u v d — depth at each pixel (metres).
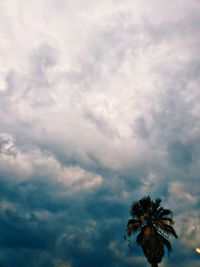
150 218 22.97
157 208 23.55
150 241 21.56
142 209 23.58
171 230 22.33
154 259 21.19
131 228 22.78
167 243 22.25
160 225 22.06
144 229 22.19
